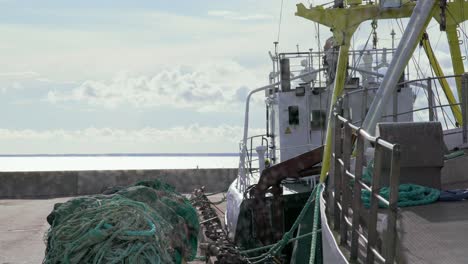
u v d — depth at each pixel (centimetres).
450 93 1652
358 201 605
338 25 1617
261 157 1719
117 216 618
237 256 1243
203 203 2253
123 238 595
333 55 1781
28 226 2025
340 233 695
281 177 1476
